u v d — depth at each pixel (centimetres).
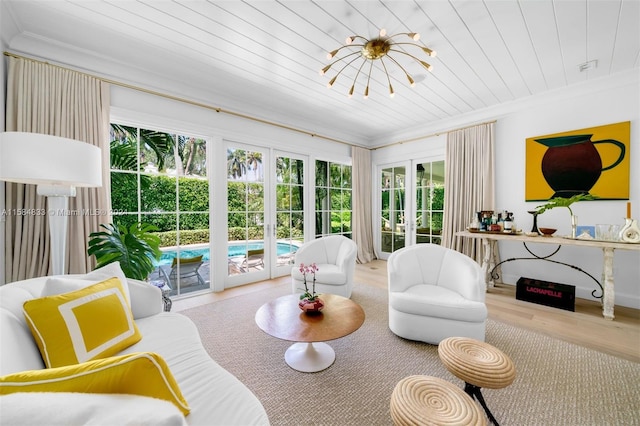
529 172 335
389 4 178
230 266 352
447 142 404
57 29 204
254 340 213
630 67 260
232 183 353
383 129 468
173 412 52
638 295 273
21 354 93
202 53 237
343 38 215
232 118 342
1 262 193
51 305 111
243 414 91
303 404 145
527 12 186
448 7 181
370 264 489
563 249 316
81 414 48
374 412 140
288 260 418
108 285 138
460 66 258
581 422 132
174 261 325
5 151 135
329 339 152
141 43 222
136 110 267
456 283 227
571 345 203
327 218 482
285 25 199
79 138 226
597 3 177
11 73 199
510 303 290
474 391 132
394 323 216
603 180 287
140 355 66
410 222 480
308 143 436
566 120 310
